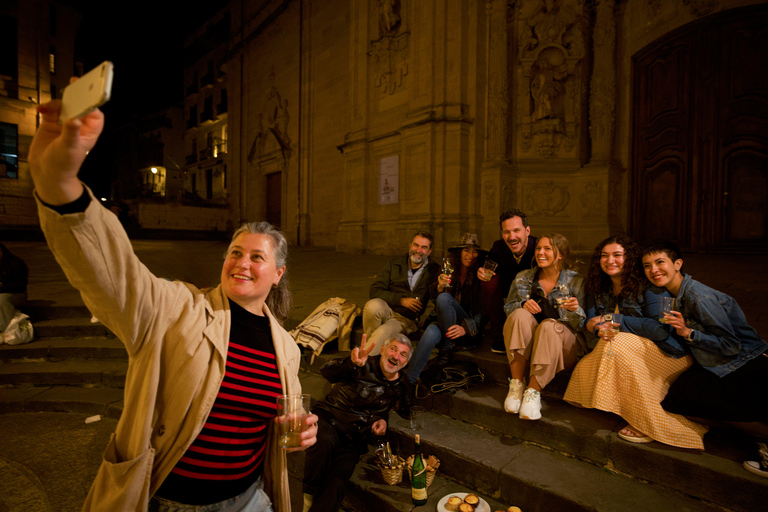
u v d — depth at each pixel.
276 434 1.62
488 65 11.05
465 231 11.16
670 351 2.38
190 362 1.32
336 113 15.93
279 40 19.06
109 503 1.25
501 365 3.21
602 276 2.79
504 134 10.95
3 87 19.81
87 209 1.04
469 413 2.95
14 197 20.02
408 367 3.11
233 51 22.27
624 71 10.42
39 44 20.73
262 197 20.53
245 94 21.95
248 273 1.49
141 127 37.22
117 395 4.16
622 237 2.70
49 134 0.99
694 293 2.33
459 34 11.04
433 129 11.25
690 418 2.38
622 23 10.40
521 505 2.28
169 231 24.00
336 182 16.03
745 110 9.12
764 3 8.65
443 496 2.43
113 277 1.12
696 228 9.67
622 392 2.41
